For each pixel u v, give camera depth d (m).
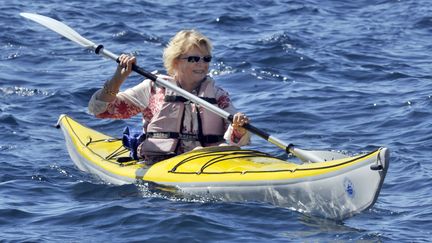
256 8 51.25
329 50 41.09
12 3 48.75
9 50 39.53
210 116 22.17
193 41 21.95
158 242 17.89
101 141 24.97
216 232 18.34
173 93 22.22
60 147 26.50
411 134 28.05
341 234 18.53
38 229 18.83
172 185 21.17
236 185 20.39
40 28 43.59
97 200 20.95
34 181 22.56
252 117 30.31
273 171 20.25
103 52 23.19
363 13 51.09
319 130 28.88
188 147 22.27
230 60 38.34
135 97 22.47
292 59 38.84
